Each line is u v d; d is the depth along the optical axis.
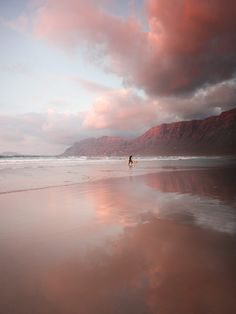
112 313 2.16
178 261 3.23
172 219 5.40
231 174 16.42
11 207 6.63
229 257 3.34
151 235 4.33
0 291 2.52
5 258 3.38
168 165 31.00
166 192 9.23
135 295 2.44
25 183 12.05
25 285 2.65
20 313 2.16
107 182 12.52
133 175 16.62
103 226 4.92
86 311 2.19
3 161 44.66
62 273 2.93
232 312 2.15
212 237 4.18
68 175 16.81
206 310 2.18
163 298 2.38
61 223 5.14
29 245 3.88
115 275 2.87
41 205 6.91
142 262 3.22
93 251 3.63
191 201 7.43
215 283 2.65
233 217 5.52
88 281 2.73
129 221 5.28
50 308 2.23
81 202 7.37
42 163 38.12
